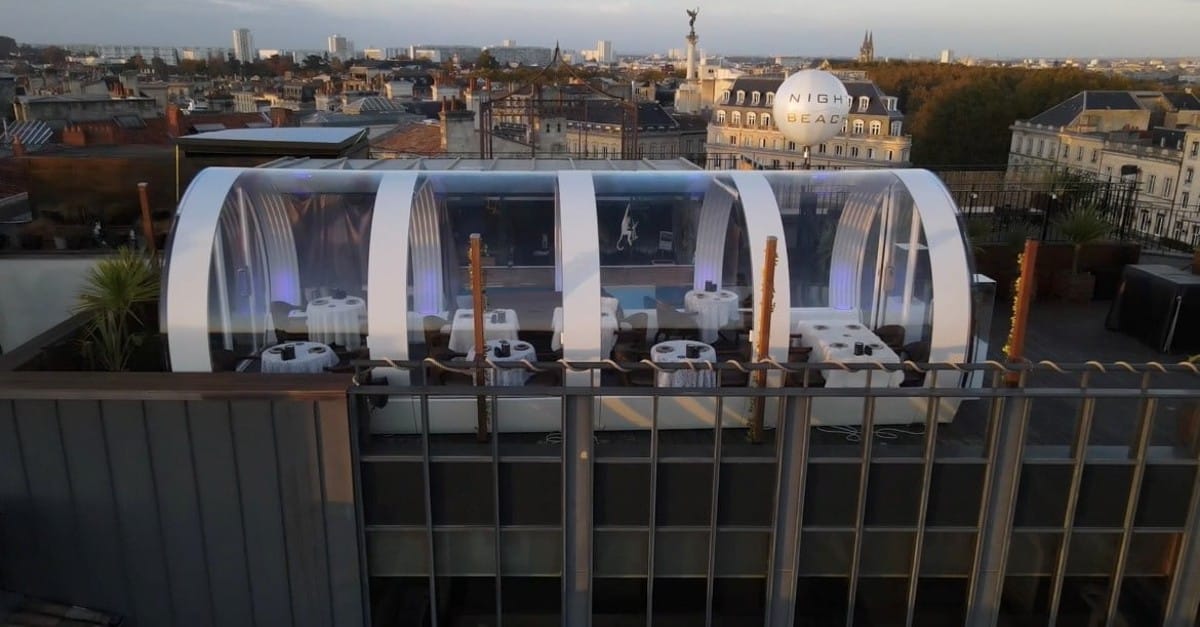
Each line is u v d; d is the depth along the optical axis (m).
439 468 6.88
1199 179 59.47
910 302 8.90
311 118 61.19
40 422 6.42
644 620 7.66
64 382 6.41
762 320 7.52
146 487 6.65
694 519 7.16
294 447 6.56
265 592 7.07
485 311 8.77
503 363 6.64
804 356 8.58
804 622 7.58
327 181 9.15
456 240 9.08
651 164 14.60
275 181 9.08
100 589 6.95
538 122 41.94
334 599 7.09
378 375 8.18
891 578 7.56
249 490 6.70
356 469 6.74
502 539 7.17
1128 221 17.30
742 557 7.32
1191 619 7.45
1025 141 77.25
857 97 74.88
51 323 11.20
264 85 133.50
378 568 7.18
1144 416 6.91
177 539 6.84
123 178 13.83
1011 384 6.99
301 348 8.38
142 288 8.68
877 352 8.23
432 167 13.33
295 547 6.90
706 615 7.47
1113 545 7.30
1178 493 7.12
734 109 78.56
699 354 8.27
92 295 8.87
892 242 9.25
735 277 9.15
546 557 7.26
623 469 6.97
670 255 9.21
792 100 13.18
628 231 9.18
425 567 7.20
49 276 11.02
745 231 8.95
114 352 8.44
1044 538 7.27
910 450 7.29
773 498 7.09
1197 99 86.19
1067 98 80.81
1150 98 84.88
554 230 9.23
